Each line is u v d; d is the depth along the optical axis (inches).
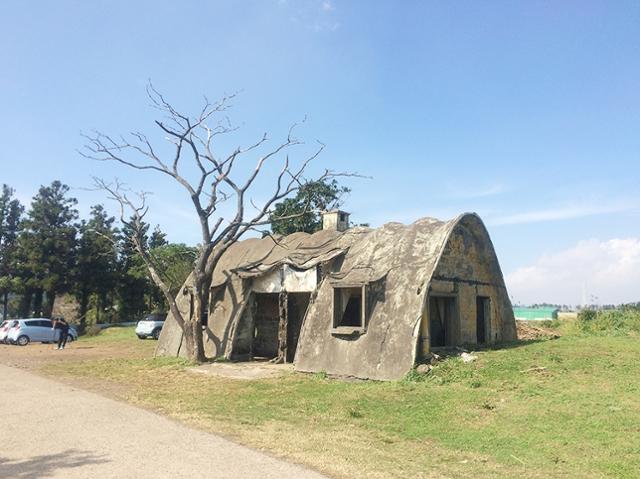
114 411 413.7
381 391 502.3
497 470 283.6
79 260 1998.0
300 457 295.6
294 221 1343.5
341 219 876.6
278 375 619.8
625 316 1068.5
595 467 285.9
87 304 2223.2
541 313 1615.4
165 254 1872.5
